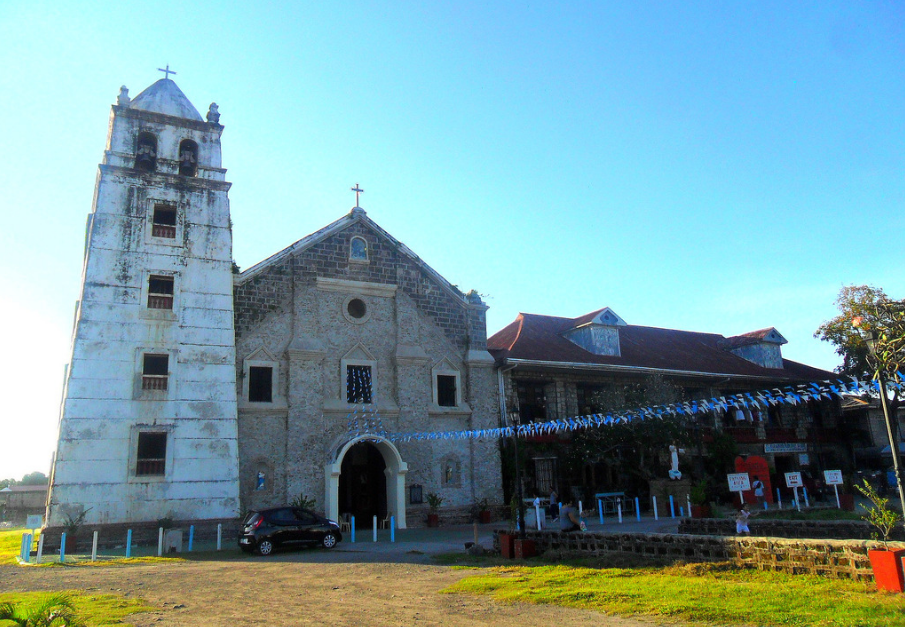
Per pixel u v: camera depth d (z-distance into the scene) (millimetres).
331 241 30969
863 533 17234
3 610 9031
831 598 10102
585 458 33094
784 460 42969
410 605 11555
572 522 17219
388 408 29922
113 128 27750
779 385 42969
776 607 9727
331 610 11250
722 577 12508
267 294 29031
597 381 36062
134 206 27078
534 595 11734
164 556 20422
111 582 15062
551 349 35844
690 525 20609
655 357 39875
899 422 44875
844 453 44688
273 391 27922
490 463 31672
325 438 28406
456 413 31578
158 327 26031
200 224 28031
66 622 9297
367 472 31156
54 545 22344
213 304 27219
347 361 29781
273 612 11156
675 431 32625
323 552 20234
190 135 29219
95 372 24547
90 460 23625
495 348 35094
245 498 26391
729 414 41062
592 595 11438
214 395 26156
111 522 23375
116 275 25969
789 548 12406
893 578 10297
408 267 32562
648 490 35188
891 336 12828
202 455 25312
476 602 11625
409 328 31656
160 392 25312
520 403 34094
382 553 19422
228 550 21453
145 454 24812
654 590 11445
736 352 45844
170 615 10953
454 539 23594
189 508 24578
